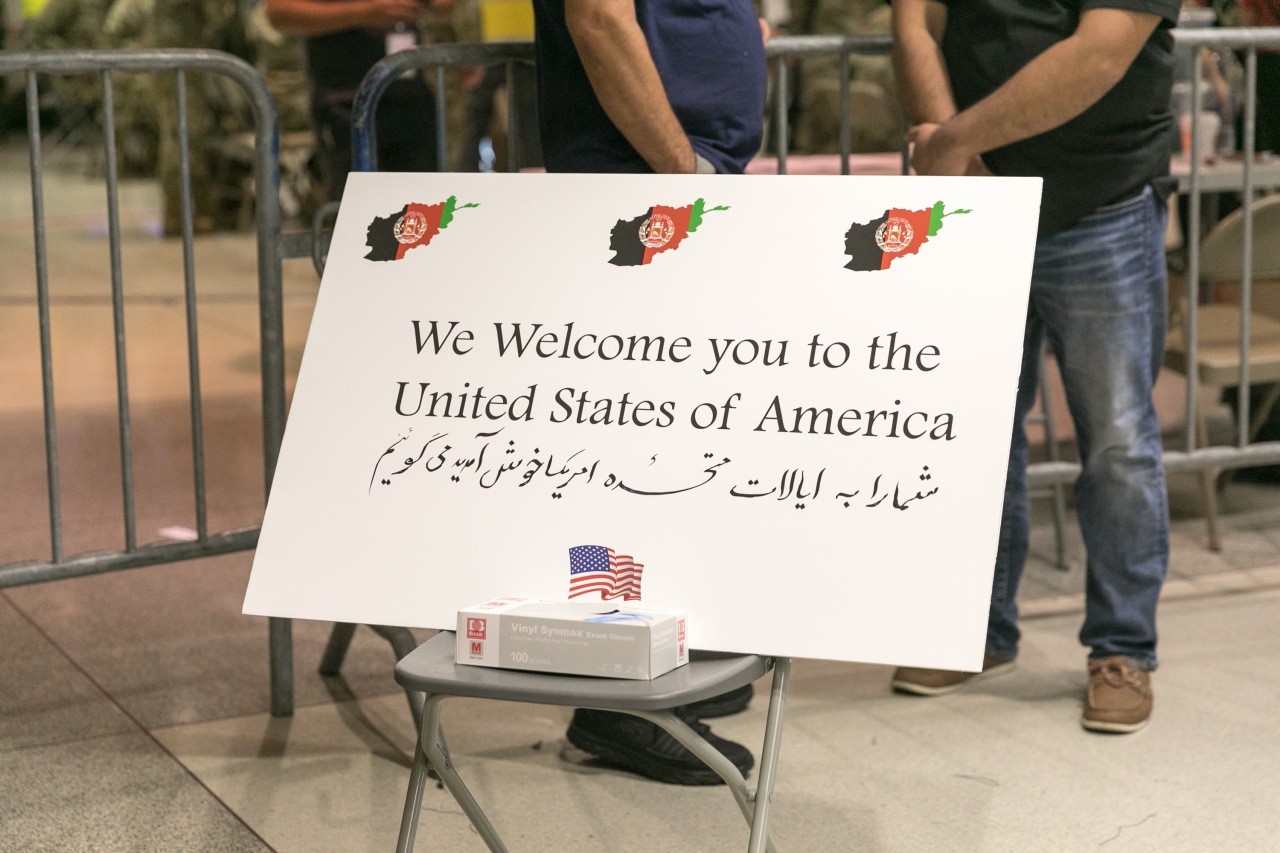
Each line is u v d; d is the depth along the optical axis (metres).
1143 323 2.59
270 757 2.55
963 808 2.30
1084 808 2.29
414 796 1.68
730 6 2.28
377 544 1.71
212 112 10.03
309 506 1.75
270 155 2.59
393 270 1.85
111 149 2.53
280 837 2.23
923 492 1.57
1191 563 3.68
